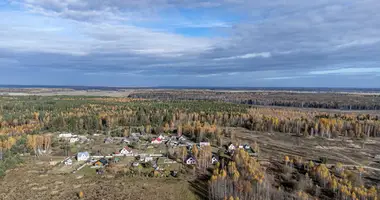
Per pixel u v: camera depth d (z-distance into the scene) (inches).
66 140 3954.2
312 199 2256.4
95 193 2330.2
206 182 2623.0
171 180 2652.6
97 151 3486.7
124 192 2367.1
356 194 2194.9
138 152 3484.3
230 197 2066.9
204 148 3267.7
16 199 2185.0
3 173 2650.1
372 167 3088.1
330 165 3110.2
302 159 3319.4
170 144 3885.3
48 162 3063.5
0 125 4436.5
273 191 2317.9
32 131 4138.8
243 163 2800.2
